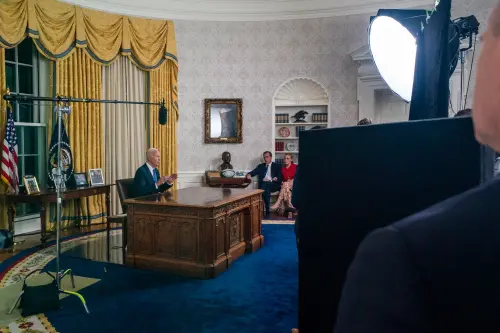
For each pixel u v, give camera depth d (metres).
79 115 6.35
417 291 0.35
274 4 7.66
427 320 0.34
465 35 1.84
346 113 7.59
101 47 6.62
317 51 7.67
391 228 0.38
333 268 0.72
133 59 7.12
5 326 2.89
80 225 6.45
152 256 4.20
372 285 0.37
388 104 7.43
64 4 6.19
